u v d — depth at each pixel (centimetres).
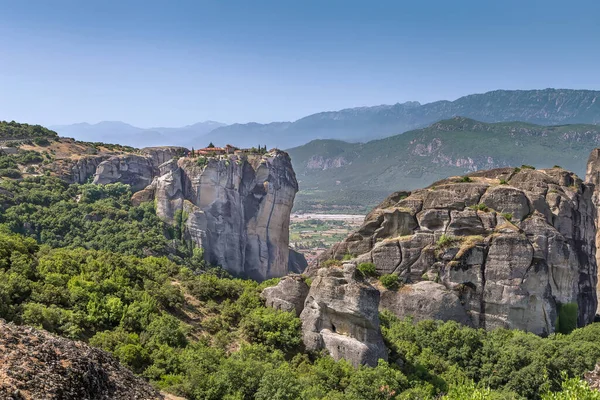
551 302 6756
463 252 6944
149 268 6338
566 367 5375
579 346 5738
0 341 2806
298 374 4619
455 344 5947
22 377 2581
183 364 4294
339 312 5162
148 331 4716
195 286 6153
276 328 5328
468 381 5197
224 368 4212
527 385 5241
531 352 5609
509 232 6831
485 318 6738
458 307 6750
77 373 2845
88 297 4834
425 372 5288
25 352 2812
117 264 5938
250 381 4141
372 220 7925
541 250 6812
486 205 7412
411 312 6844
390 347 5519
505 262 6756
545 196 7638
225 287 6266
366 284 5262
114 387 3109
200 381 4059
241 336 5278
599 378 4388
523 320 6644
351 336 5112
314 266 8194
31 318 4016
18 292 4491
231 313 5641
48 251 6231
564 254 6988
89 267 5672
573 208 7681
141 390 3312
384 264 7400
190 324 5378
